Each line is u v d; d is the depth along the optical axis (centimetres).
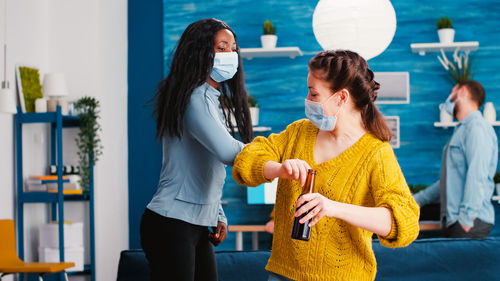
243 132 230
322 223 146
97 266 525
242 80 228
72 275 528
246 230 521
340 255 146
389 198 141
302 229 138
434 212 544
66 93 484
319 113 150
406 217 139
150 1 617
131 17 618
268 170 154
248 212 599
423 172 584
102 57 545
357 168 147
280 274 153
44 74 503
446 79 586
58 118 468
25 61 497
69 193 487
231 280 292
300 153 157
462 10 586
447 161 479
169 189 205
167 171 207
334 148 152
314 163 153
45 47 531
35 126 510
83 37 535
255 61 607
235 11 609
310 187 146
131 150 610
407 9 591
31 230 502
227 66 212
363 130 152
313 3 602
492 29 583
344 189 147
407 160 587
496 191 549
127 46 614
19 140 476
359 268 147
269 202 544
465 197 454
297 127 166
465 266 297
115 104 575
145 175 607
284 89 603
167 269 202
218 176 213
